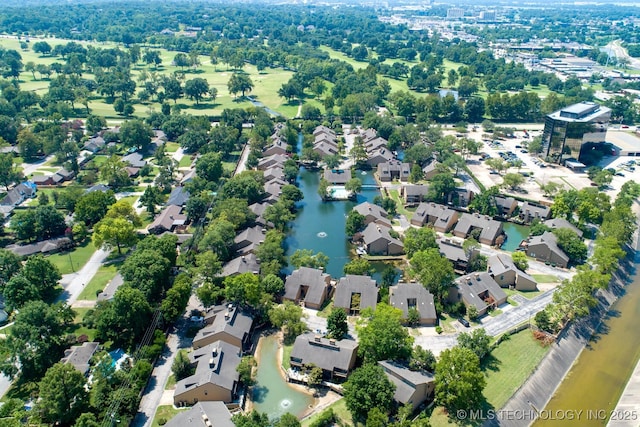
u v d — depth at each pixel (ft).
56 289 545.85
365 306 509.35
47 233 652.07
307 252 588.91
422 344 467.11
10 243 644.27
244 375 414.62
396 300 508.53
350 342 445.78
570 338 486.79
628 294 572.92
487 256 631.15
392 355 421.59
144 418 384.88
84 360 426.51
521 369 440.04
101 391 382.83
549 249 609.01
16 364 426.10
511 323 499.10
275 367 445.37
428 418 382.83
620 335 503.61
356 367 440.45
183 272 535.60
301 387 423.23
